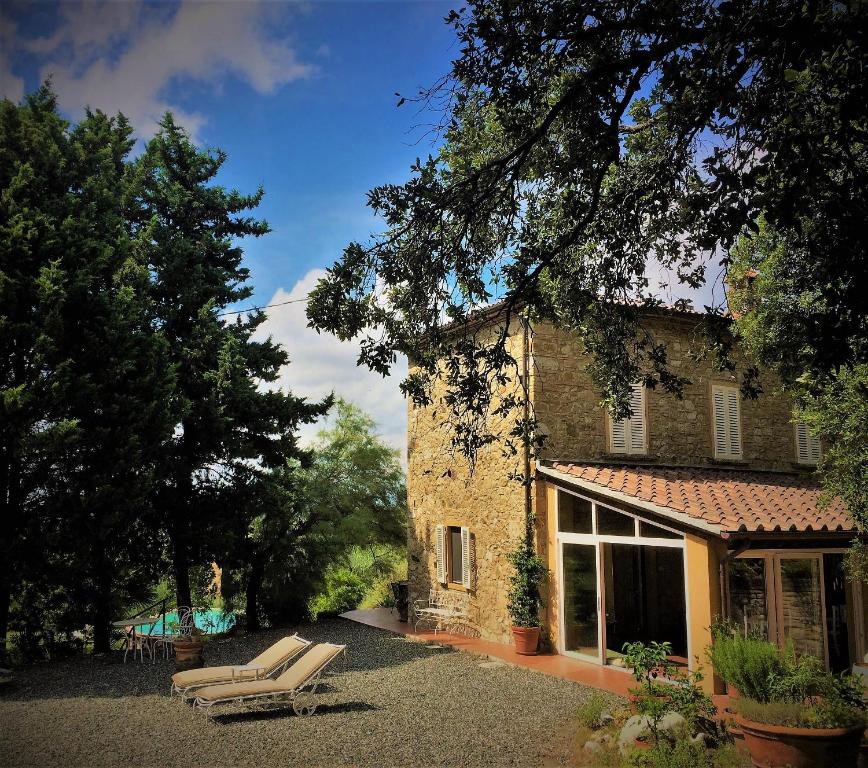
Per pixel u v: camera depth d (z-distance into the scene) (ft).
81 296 42.24
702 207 16.46
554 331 43.96
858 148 19.72
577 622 39.93
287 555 60.18
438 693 32.65
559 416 43.16
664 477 41.01
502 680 35.19
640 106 25.13
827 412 29.27
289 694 29.71
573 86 20.77
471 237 23.98
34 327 39.68
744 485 42.16
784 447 52.85
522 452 43.01
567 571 40.70
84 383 41.14
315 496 65.26
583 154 21.89
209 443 51.72
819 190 16.33
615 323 26.76
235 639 51.24
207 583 63.41
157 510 50.65
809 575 35.94
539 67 21.77
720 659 23.21
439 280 23.81
